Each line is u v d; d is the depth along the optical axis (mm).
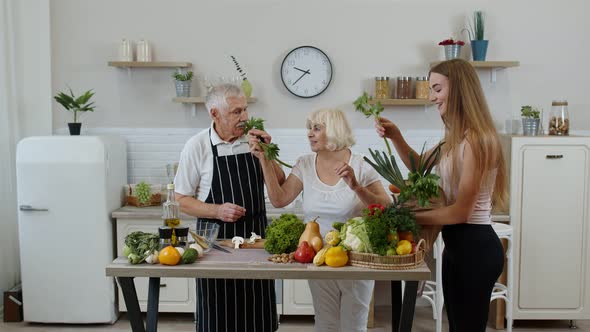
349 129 3170
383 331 4910
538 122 5074
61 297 4938
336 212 3139
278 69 5438
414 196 2795
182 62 5320
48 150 4828
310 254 2734
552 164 4820
